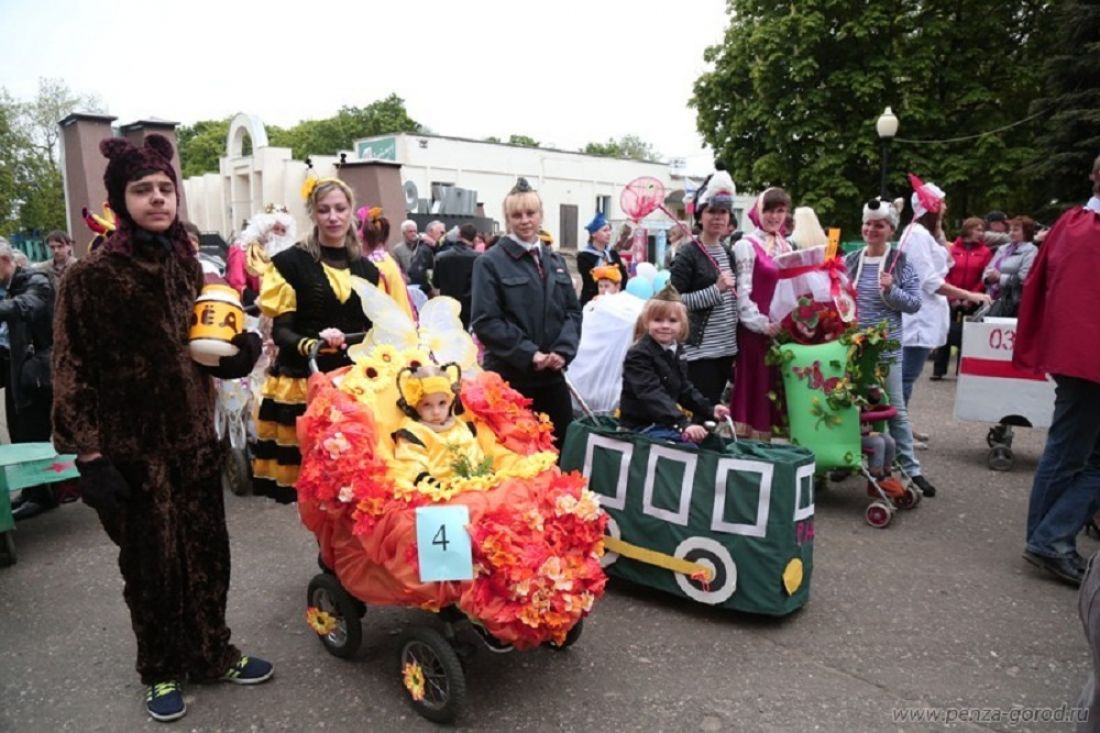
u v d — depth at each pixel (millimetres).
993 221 12133
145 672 3191
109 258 2990
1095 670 1913
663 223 17547
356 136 61031
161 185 3027
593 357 5562
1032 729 3066
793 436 5176
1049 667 3510
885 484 5520
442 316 3725
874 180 22859
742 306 5211
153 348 3068
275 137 62688
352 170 17062
